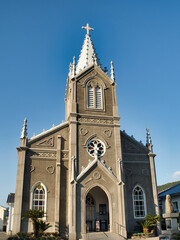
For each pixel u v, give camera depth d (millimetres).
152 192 26688
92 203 27922
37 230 21562
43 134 26406
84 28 35781
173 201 36125
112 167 25656
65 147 26562
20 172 24141
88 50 32969
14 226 22359
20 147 25016
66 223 23438
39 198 24188
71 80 28516
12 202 34969
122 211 23609
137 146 28672
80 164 25016
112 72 30406
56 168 25188
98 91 29281
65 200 24281
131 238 22750
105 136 26875
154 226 24703
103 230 26172
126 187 26422
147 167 27906
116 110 28438
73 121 26359
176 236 20719
